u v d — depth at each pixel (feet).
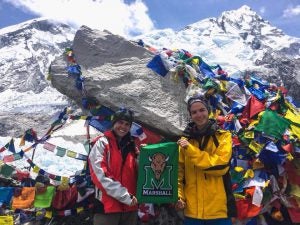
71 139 13.98
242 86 10.72
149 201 7.02
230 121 9.83
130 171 7.15
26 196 8.92
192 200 6.89
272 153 9.38
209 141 6.94
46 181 9.18
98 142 6.97
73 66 10.49
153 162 7.11
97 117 10.05
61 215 9.10
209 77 10.44
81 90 10.54
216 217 6.72
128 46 10.93
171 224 9.40
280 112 10.25
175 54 11.30
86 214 9.38
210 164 6.60
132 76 10.52
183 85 10.50
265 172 9.48
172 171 7.08
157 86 10.43
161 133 10.25
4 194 8.88
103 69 10.64
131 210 7.11
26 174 9.23
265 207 9.27
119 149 7.13
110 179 6.73
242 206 9.01
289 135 9.53
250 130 9.71
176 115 10.16
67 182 9.08
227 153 6.70
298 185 9.62
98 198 6.97
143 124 10.31
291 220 9.40
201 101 6.96
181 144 6.78
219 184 6.82
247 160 9.63
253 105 10.16
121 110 7.14
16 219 9.34
